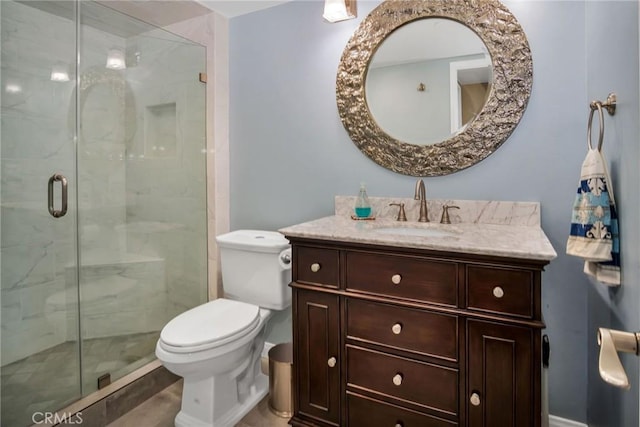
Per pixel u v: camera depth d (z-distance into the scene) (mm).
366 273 1345
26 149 1836
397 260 1287
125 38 2227
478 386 1175
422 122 1742
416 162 1757
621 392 1081
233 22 2260
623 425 1061
